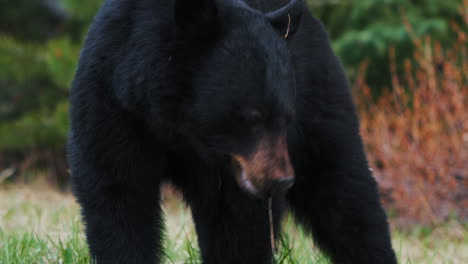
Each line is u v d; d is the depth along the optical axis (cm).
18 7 2711
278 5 702
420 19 2005
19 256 804
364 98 2017
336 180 707
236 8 609
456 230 1503
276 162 582
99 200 656
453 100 1686
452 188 1630
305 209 744
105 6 673
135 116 644
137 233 670
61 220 1179
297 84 666
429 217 1578
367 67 2062
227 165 629
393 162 1716
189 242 861
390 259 720
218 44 592
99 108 645
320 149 702
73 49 2023
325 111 696
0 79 2280
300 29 684
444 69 1817
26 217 1235
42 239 900
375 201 718
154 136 662
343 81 718
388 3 2038
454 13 2100
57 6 2764
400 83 2055
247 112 577
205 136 608
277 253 799
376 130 1747
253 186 594
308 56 685
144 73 616
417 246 1364
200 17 590
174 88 608
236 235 764
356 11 2067
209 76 592
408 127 1805
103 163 652
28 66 2170
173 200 1930
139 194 676
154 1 629
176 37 598
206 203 754
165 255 749
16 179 2156
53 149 2225
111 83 641
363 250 716
